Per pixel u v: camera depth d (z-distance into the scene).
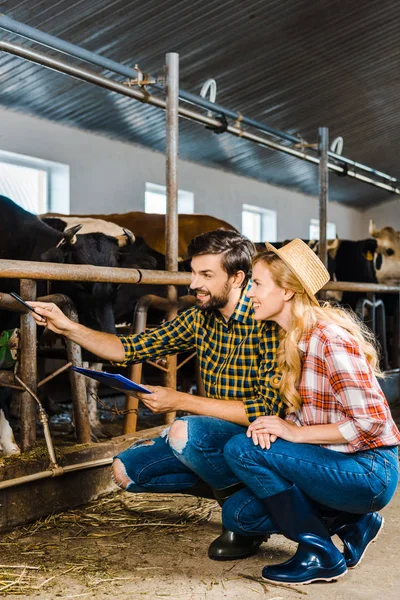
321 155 6.07
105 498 3.07
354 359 2.06
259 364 2.39
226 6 5.86
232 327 2.41
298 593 2.09
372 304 6.33
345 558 2.28
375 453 2.12
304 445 2.13
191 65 6.70
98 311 4.13
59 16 5.36
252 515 2.26
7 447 2.98
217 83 7.29
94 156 7.88
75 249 4.32
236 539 2.36
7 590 2.08
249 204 10.80
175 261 4.01
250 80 7.43
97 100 7.05
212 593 2.08
